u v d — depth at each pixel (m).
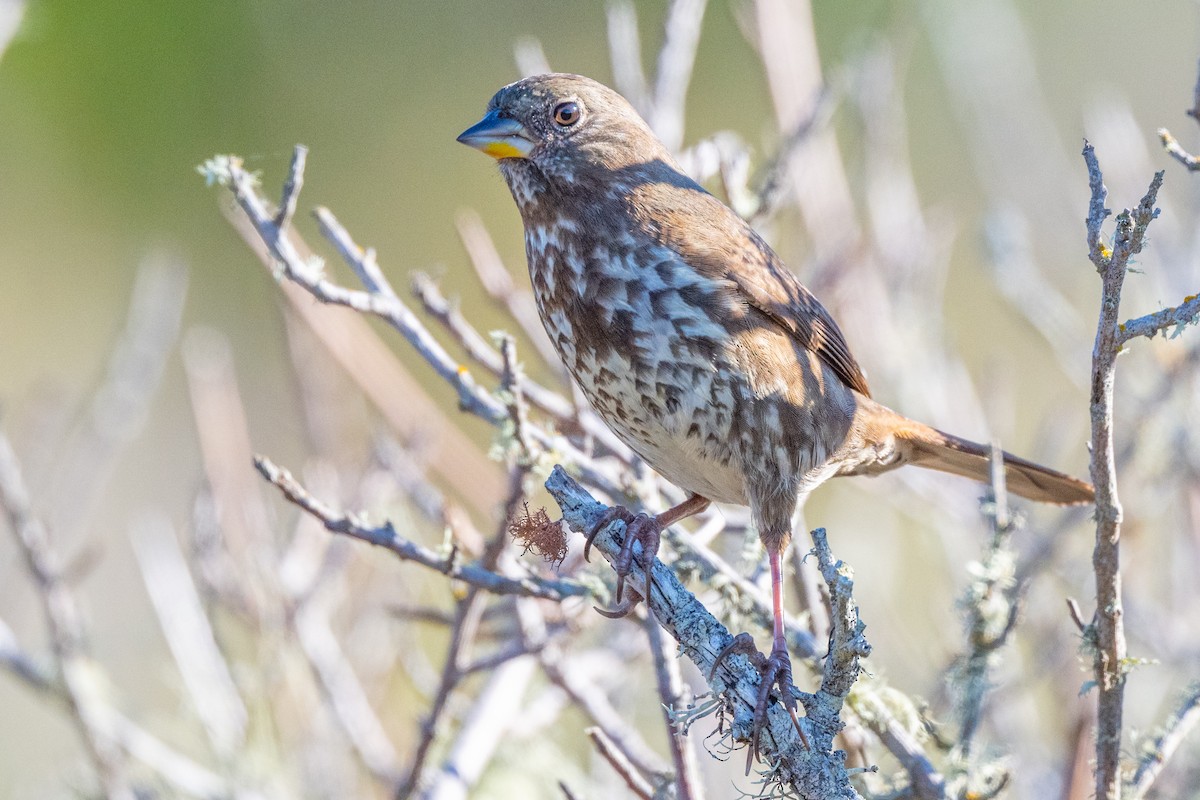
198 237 18.36
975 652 7.50
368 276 8.14
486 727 8.71
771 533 8.05
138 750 9.23
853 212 11.08
